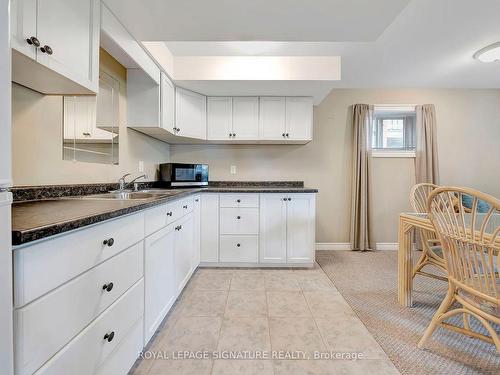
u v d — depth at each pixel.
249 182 3.53
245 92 2.95
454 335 1.60
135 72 2.31
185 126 2.85
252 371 1.31
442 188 1.20
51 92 1.41
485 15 1.99
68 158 1.62
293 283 2.40
